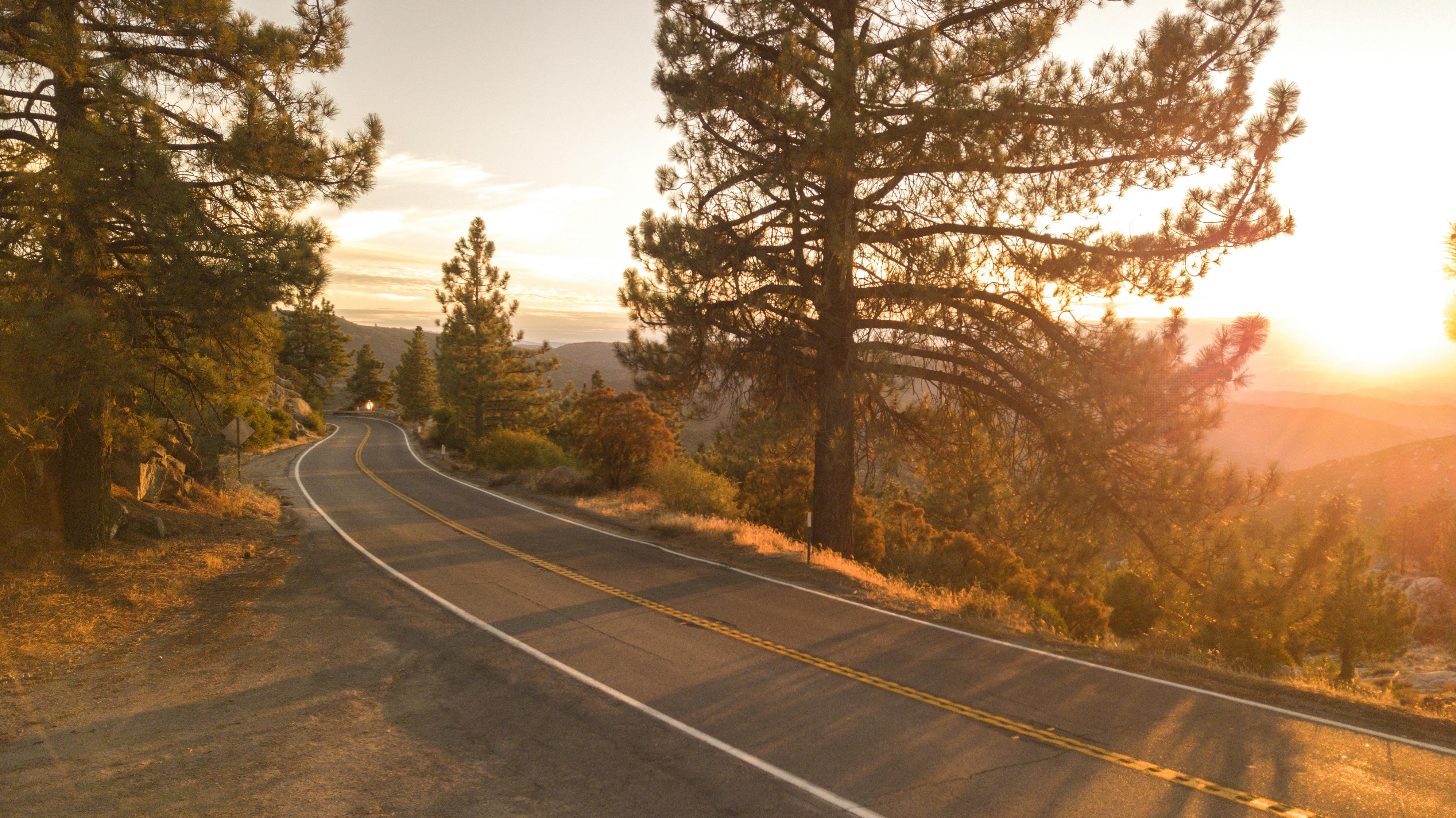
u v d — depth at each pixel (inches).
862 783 246.7
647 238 677.3
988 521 745.6
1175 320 557.9
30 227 441.4
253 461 1743.4
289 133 507.8
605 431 1293.1
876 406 743.7
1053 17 645.3
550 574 593.6
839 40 652.7
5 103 472.7
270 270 449.4
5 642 372.2
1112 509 578.9
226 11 489.7
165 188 425.4
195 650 394.9
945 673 362.6
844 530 741.9
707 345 730.8
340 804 232.7
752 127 713.6
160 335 517.0
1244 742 278.7
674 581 569.6
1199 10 571.8
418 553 681.0
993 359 661.9
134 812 224.2
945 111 564.4
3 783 240.5
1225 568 540.4
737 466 1668.3
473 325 2143.2
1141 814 224.8
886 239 639.8
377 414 4662.9
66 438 545.3
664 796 238.8
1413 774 252.1
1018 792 239.1
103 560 537.3
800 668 368.8
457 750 275.1
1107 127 589.0
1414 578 1332.4
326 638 420.2
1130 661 384.5
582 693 334.0
